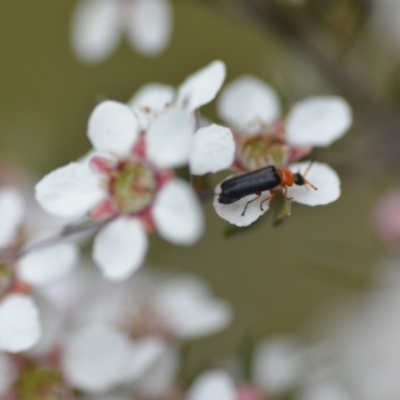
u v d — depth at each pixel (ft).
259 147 0.51
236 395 0.55
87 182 0.51
